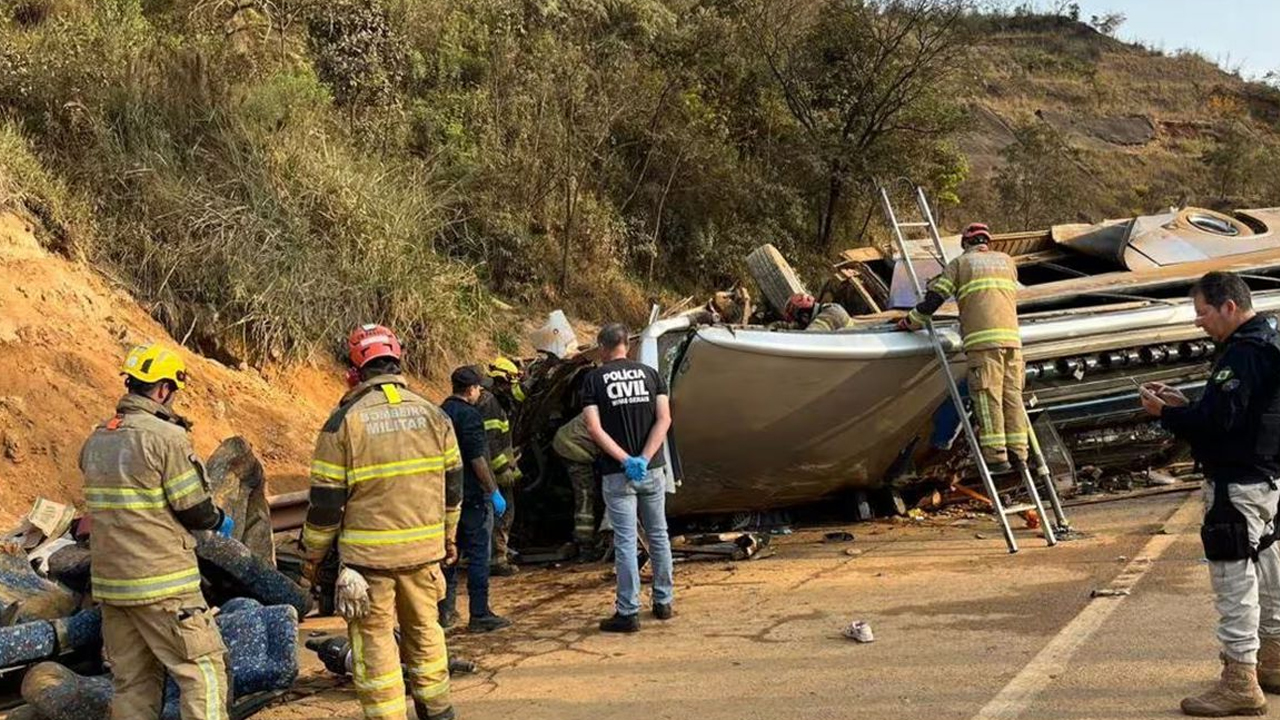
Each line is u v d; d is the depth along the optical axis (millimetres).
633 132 16984
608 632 6043
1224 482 4090
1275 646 4277
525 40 16062
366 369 4449
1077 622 5344
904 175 19359
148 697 4156
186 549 4094
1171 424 4230
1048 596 5922
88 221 9312
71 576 5137
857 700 4512
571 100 15422
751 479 8109
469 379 6488
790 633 5656
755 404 7461
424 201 12500
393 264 11273
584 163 15422
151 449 4000
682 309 10531
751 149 19125
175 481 4016
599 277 15188
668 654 5480
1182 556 6523
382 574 4219
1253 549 4043
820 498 8805
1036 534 7703
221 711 4074
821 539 8219
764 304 10734
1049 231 10828
